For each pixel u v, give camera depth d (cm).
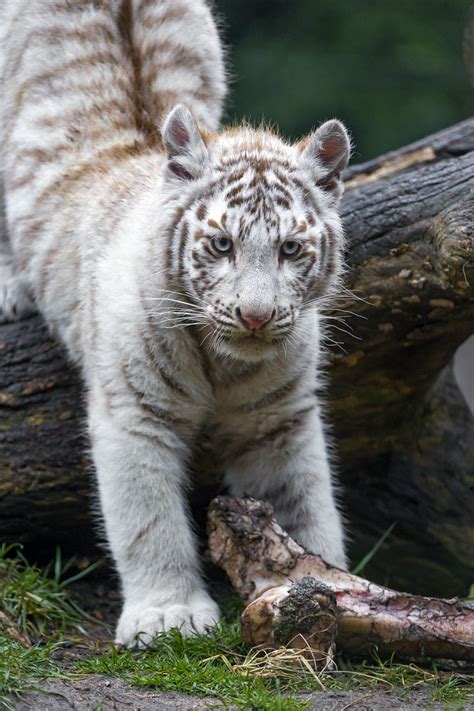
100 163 1040
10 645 810
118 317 912
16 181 1106
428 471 1203
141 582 901
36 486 1049
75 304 1012
